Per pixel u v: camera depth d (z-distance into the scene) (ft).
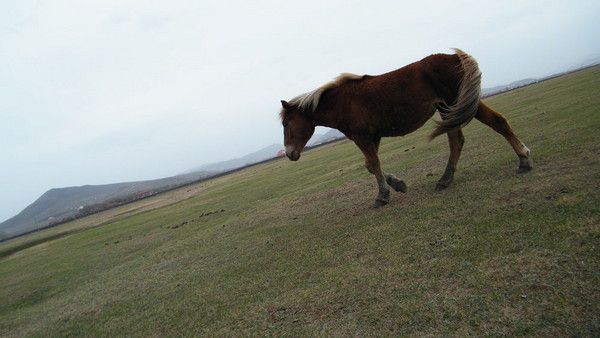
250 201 51.08
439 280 12.94
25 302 31.65
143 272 28.68
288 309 14.74
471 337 9.71
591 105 35.01
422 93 21.79
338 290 14.83
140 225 63.72
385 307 12.46
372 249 17.80
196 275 23.38
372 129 23.97
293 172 73.61
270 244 24.82
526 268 11.84
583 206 14.48
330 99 24.81
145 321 18.51
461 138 23.21
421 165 34.06
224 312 16.48
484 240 14.58
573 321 9.16
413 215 20.49
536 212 15.38
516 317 9.91
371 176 37.93
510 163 24.09
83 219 169.17
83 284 31.50
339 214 26.81
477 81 20.26
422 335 10.44
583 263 11.14
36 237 123.95
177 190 180.04
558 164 20.62
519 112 49.80
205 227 40.88
